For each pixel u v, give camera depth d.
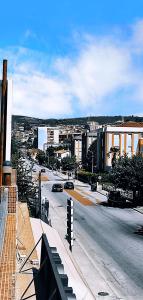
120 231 36.62
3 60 17.05
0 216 7.87
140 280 22.92
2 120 17.16
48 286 7.04
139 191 52.75
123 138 101.62
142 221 41.97
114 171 52.69
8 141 20.42
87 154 125.12
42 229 22.45
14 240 8.17
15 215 11.95
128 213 47.41
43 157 191.00
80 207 52.28
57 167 143.00
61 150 187.12
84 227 38.41
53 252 7.68
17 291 7.85
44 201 43.28
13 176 21.20
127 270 24.73
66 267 17.44
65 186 77.00
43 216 35.81
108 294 20.55
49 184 87.31
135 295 20.55
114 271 24.47
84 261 26.42
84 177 95.06
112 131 101.19
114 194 53.25
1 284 5.62
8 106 20.08
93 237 33.94
